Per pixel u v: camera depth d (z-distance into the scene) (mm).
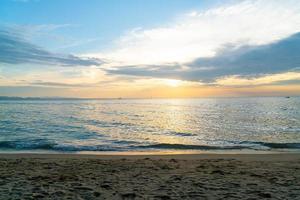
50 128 32344
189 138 24516
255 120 41906
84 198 5852
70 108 95125
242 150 17422
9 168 9734
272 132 28234
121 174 8547
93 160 12016
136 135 26766
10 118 47469
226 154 14922
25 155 14508
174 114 60438
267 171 9094
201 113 61312
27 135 26000
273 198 5809
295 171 9094
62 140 22766
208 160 12016
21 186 6840
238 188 6664
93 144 20438
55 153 16156
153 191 6406
